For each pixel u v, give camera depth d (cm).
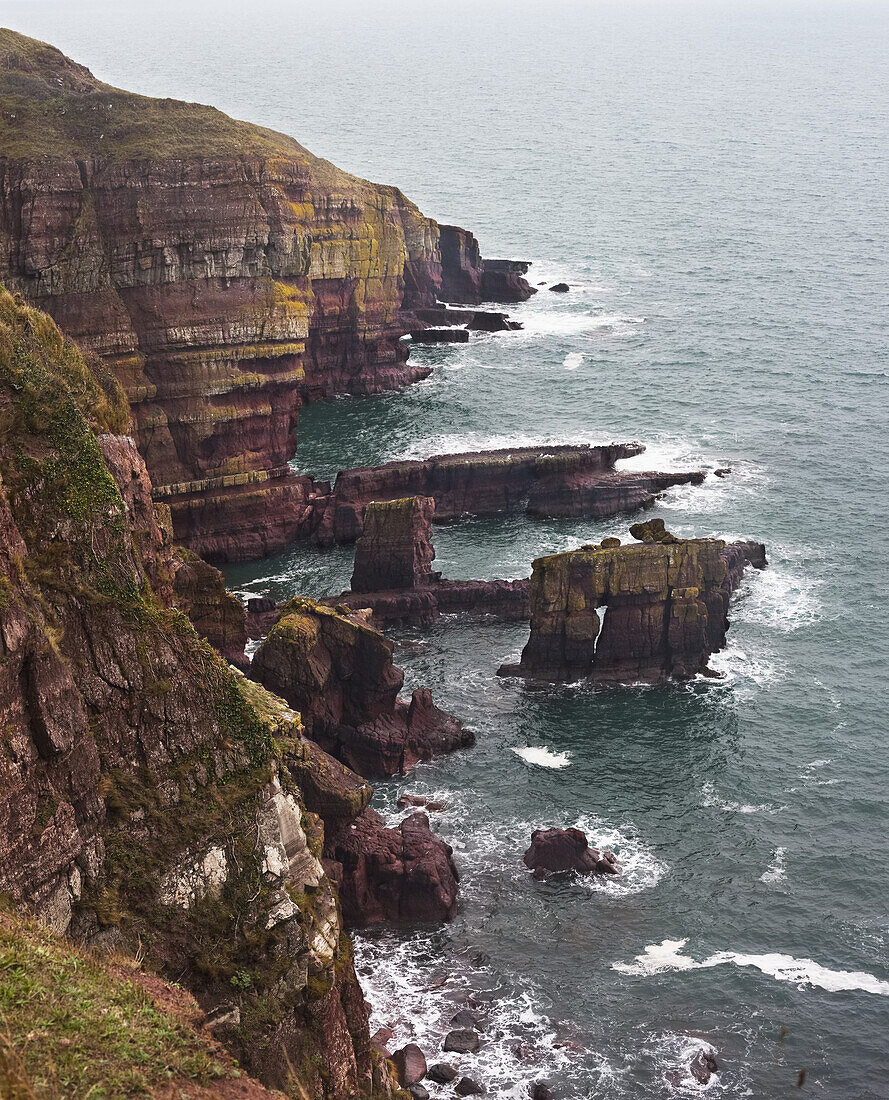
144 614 3909
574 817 7644
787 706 8744
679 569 9000
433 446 13175
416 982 6341
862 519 11525
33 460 3812
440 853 6988
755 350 16325
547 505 11781
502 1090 5678
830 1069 5872
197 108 12781
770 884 7081
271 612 9675
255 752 4091
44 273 11062
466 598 10000
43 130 11738
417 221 17000
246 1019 3894
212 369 11500
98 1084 2673
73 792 3553
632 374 15462
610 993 6303
